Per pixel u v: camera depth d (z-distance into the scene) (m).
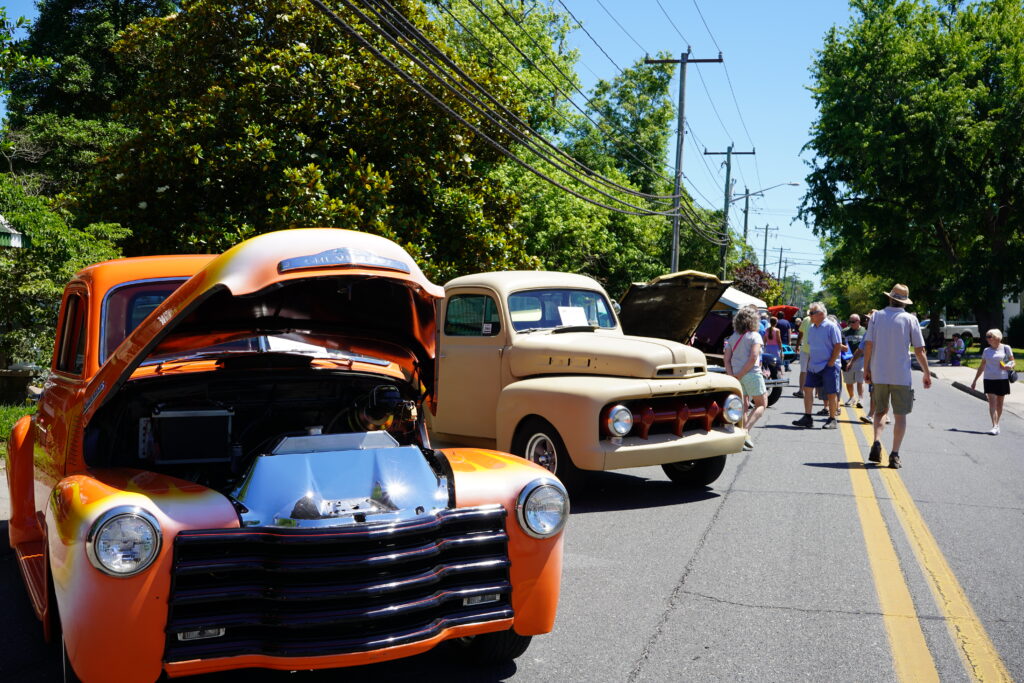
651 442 7.52
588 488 8.48
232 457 3.94
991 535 6.64
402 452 3.73
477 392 8.73
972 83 41.19
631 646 4.39
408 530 3.31
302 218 12.73
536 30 38.31
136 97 15.30
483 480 3.73
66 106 29.45
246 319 4.22
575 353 7.93
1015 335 53.16
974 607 5.00
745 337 10.69
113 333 4.34
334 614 3.15
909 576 5.57
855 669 4.11
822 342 13.07
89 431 3.96
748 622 4.75
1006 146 40.12
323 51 15.08
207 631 3.07
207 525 3.17
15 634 4.47
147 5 30.77
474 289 8.89
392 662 4.16
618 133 51.38
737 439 7.96
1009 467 9.91
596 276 37.06
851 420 14.31
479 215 15.27
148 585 3.04
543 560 3.69
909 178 39.56
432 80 14.94
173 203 14.22
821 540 6.46
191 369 4.16
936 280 46.81
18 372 11.24
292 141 13.94
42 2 29.83
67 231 11.18
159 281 4.59
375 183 13.69
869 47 40.72
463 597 3.46
